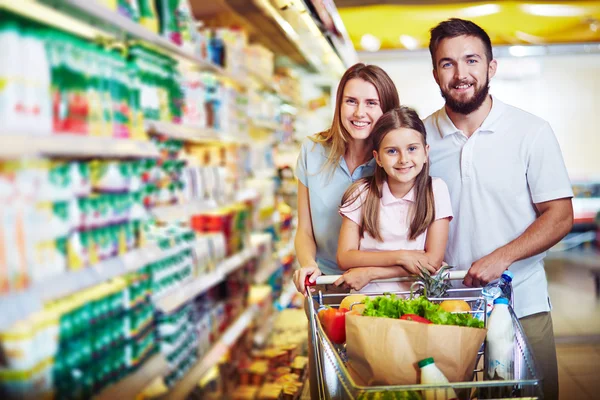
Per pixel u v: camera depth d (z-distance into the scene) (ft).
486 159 7.36
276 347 12.24
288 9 12.37
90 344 5.81
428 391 4.78
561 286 23.49
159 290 7.76
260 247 13.48
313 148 8.20
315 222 8.23
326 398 5.56
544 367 7.45
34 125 4.96
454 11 20.92
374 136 6.84
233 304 11.25
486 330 5.05
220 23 13.02
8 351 4.73
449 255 7.72
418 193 6.91
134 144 6.76
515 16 21.31
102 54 6.26
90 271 5.73
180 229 9.32
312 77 22.30
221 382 9.18
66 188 5.42
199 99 10.07
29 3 5.07
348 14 20.95
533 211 7.46
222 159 11.69
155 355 7.39
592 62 31.12
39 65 5.06
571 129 31.68
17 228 4.64
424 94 29.94
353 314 5.68
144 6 7.68
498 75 31.27
